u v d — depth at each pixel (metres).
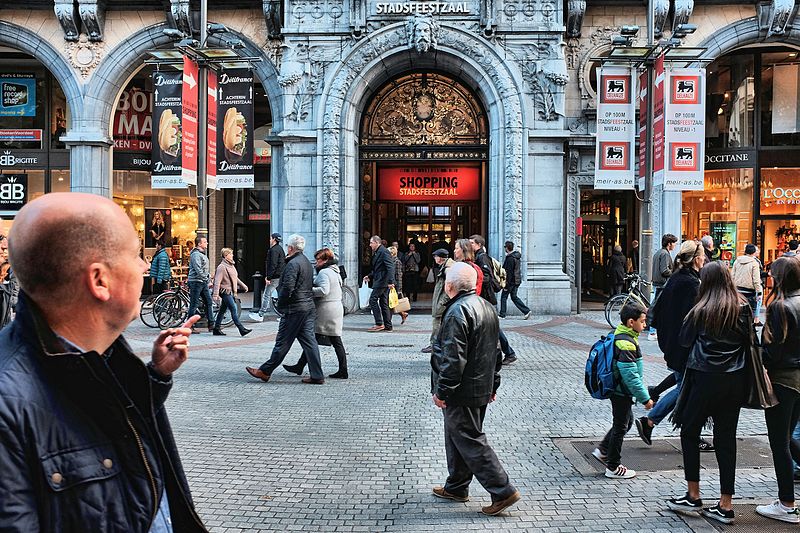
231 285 12.92
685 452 4.57
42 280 1.52
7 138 19.95
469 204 19.39
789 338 4.41
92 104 18.12
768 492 4.94
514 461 5.68
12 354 1.45
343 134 16.95
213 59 14.10
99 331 1.62
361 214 18.22
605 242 21.64
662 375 9.21
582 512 4.57
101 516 1.45
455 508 4.65
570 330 13.98
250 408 7.40
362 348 11.62
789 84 18.86
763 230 19.08
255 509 4.59
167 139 15.51
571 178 17.73
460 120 17.98
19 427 1.36
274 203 17.83
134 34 18.00
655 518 4.47
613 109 14.13
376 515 4.51
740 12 17.53
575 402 7.80
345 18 16.80
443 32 16.77
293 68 16.78
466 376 4.50
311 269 8.73
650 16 13.41
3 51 19.66
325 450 5.93
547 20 16.62
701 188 14.04
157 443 1.70
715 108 19.28
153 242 21.25
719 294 4.36
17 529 1.32
